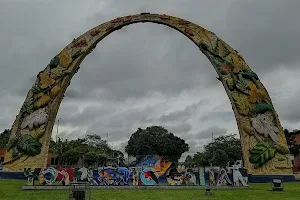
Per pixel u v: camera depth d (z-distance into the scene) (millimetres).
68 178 26312
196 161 103812
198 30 38500
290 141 70000
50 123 36125
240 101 35438
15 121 36062
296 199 20266
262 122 35125
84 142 103250
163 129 99000
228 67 36500
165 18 39312
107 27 39031
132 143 101062
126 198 19812
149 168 26969
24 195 21375
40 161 34844
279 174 34031
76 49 38156
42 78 37188
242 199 20031
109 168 26875
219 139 91188
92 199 19188
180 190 25047
